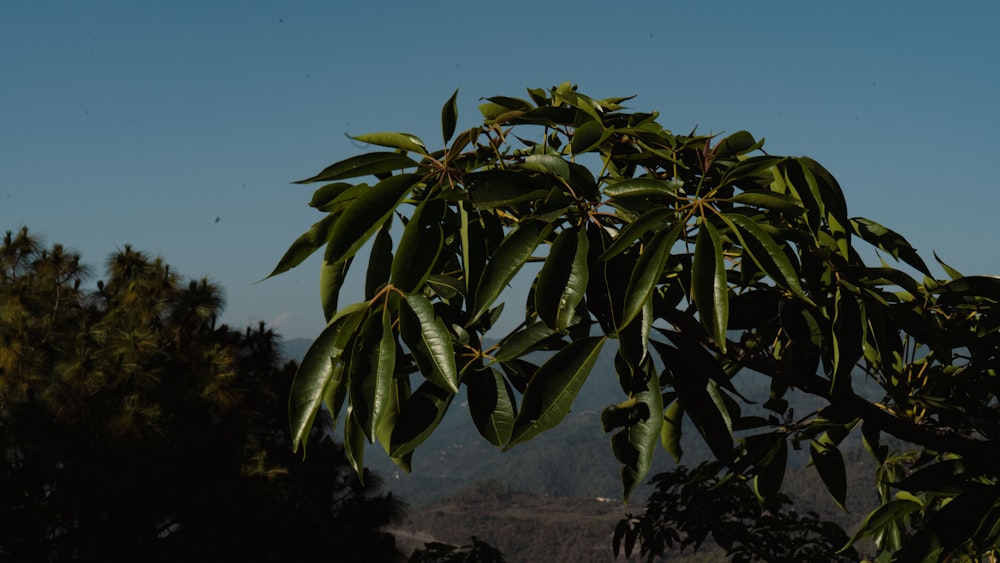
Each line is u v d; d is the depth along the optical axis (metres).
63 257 8.71
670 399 1.72
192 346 8.65
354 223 1.15
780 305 1.50
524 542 104.56
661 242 1.20
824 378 1.55
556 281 1.21
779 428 1.77
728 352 1.53
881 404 1.93
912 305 1.69
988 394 1.97
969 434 1.99
